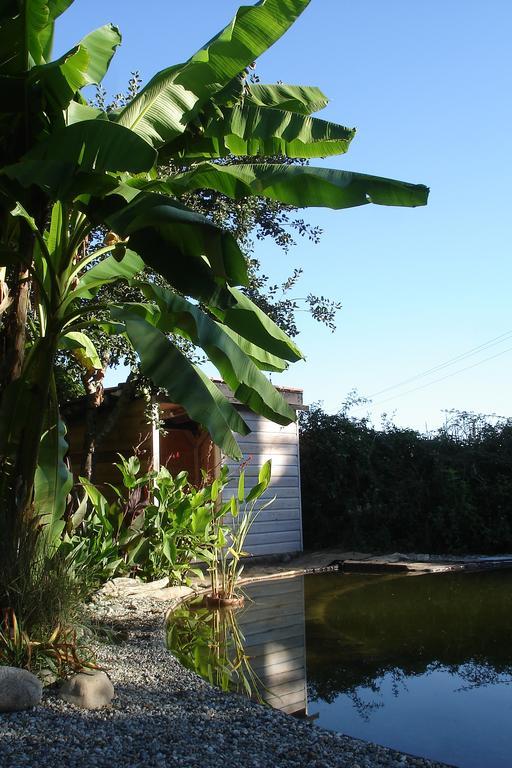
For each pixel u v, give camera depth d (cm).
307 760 293
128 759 291
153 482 848
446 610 675
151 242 477
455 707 390
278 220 995
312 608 699
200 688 397
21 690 348
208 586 822
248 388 540
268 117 542
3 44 488
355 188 481
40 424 479
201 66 498
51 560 427
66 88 486
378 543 1233
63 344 679
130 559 758
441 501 1239
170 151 565
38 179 439
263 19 475
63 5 484
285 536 1138
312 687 431
